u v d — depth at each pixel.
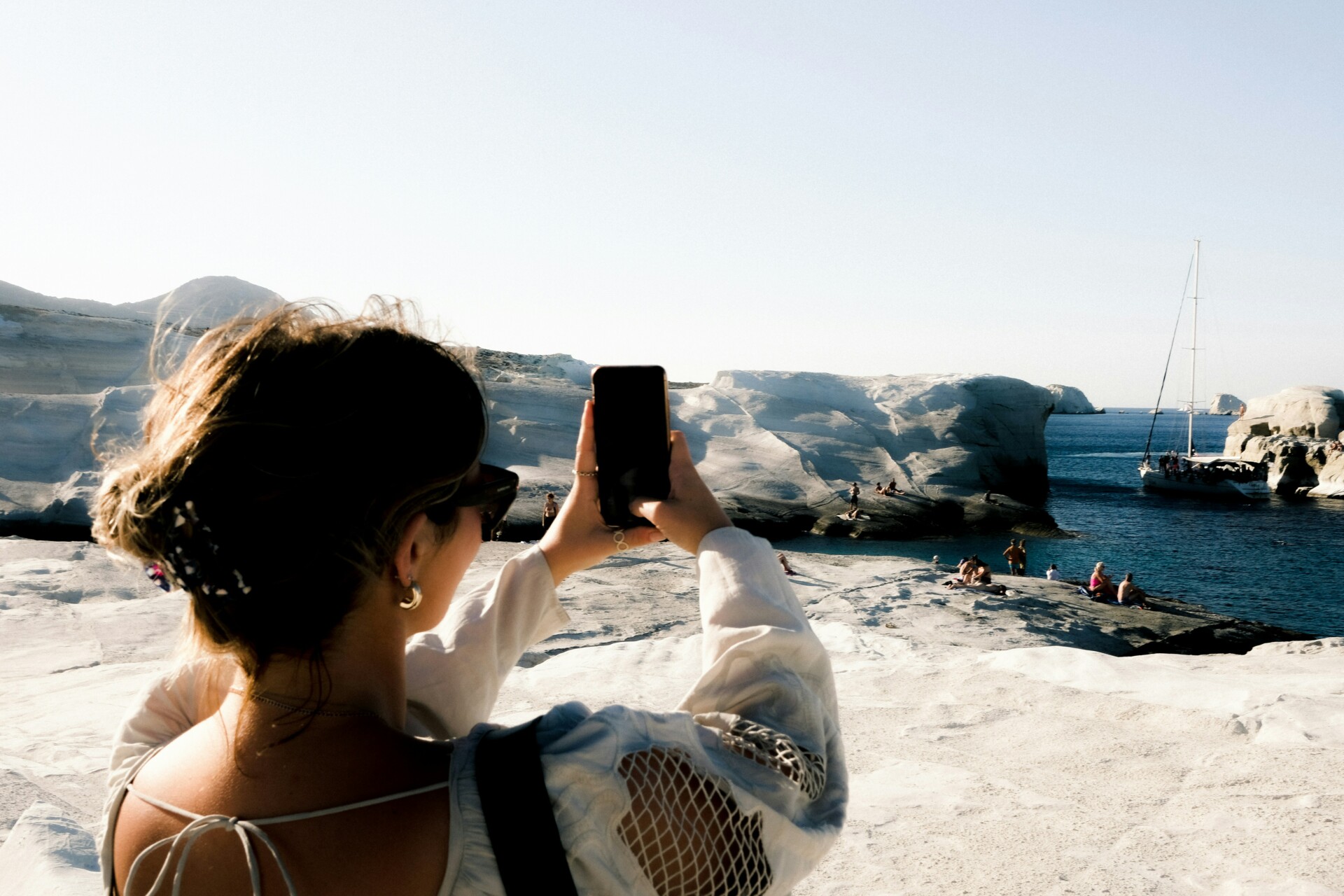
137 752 0.78
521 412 51.59
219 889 0.57
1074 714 3.75
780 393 62.91
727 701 0.72
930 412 62.41
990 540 43.25
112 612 10.05
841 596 16.58
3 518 31.91
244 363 0.58
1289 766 3.01
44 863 1.87
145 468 0.57
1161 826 2.64
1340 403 77.62
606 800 0.57
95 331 49.25
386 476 0.57
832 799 0.72
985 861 2.47
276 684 0.60
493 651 0.89
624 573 17.67
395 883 0.55
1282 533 46.50
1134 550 41.12
